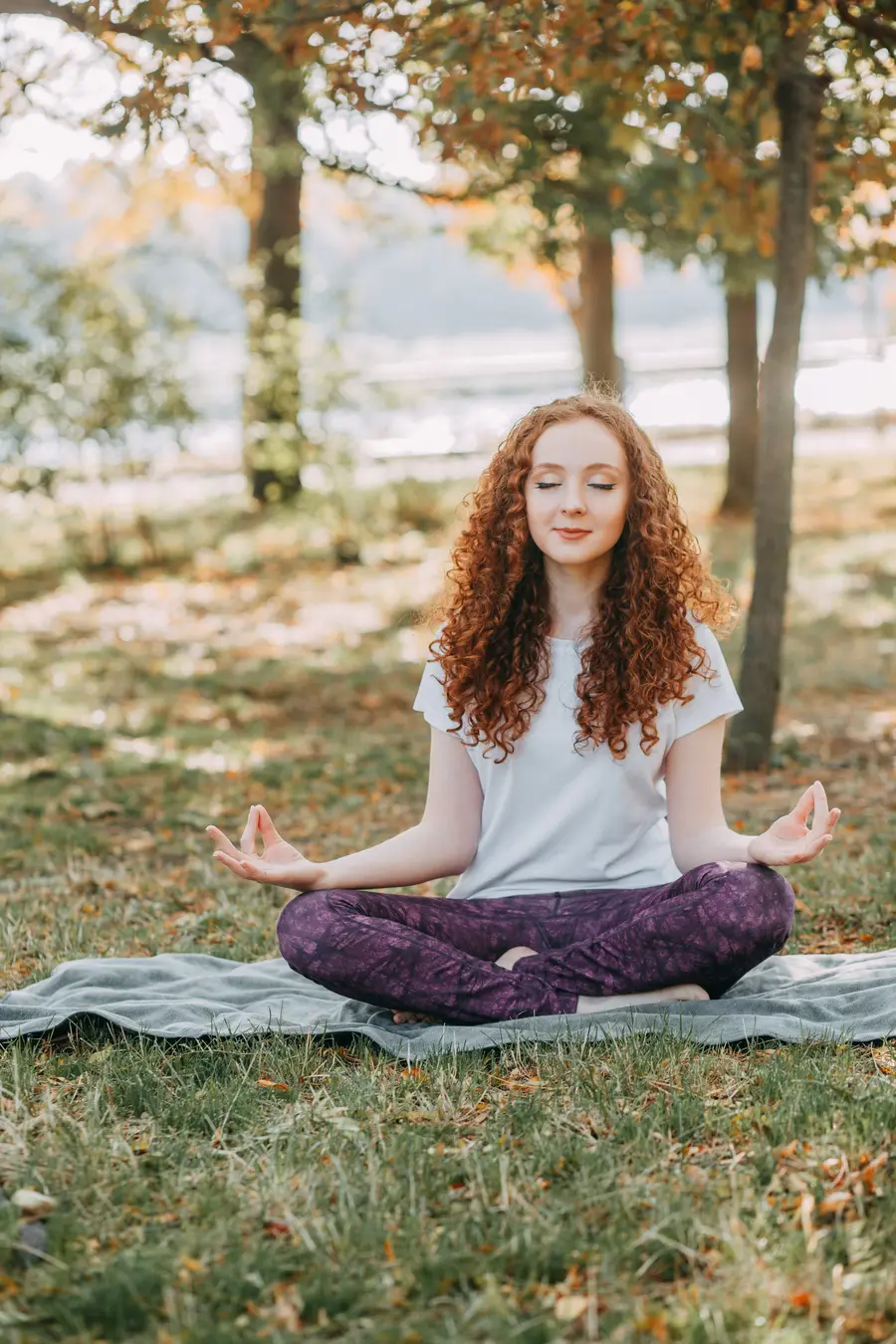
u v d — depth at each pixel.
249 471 15.83
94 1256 2.21
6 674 9.69
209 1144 2.61
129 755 7.22
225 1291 2.10
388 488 15.33
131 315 12.70
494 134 5.87
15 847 5.52
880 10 5.30
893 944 3.92
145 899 4.71
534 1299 2.08
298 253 13.85
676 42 5.29
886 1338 1.95
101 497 14.44
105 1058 3.02
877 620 10.57
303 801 6.26
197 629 11.41
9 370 12.45
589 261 13.43
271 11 5.06
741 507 14.90
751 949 3.03
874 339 26.88
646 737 3.23
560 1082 2.84
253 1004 3.38
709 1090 2.80
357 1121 2.69
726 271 11.45
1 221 12.65
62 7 5.13
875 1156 2.45
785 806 5.85
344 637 10.83
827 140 6.24
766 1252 2.16
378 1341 1.97
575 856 3.32
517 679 3.27
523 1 4.97
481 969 3.11
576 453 3.20
